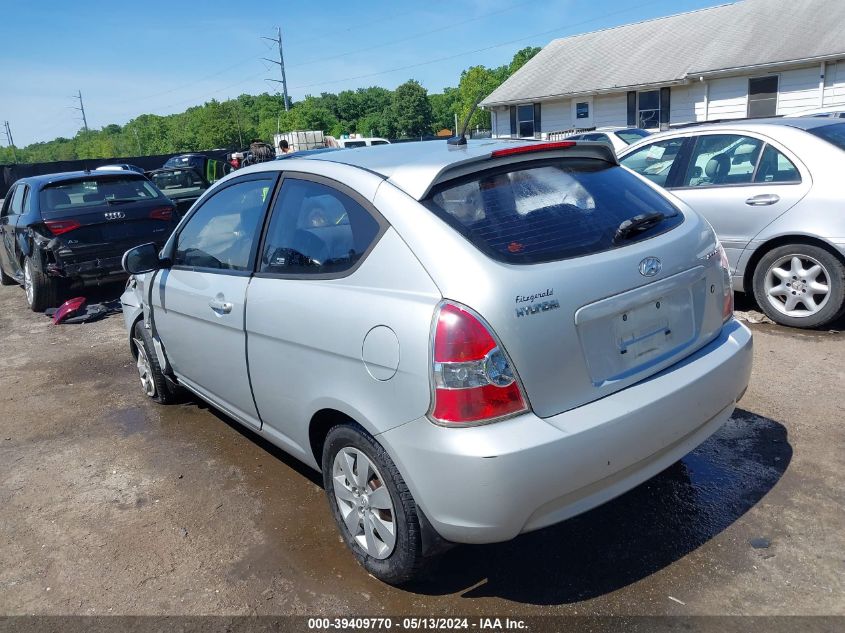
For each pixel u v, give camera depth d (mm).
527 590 2797
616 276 2600
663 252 2795
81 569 3154
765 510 3188
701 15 25953
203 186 15336
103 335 7355
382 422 2561
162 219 8508
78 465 4230
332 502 3045
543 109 26906
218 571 3070
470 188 2719
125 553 3258
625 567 2887
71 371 6160
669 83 22656
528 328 2373
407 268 2551
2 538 3459
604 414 2471
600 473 2453
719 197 5707
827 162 5211
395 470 2609
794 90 21016
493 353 2320
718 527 3098
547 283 2439
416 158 2928
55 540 3410
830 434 3809
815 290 5328
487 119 67688
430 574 2777
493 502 2312
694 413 2752
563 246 2611
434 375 2354
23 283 9039
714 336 3049
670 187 6078
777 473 3479
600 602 2695
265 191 3453
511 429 2324
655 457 2682
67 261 7914
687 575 2805
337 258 2867
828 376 4543
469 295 2361
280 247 3225
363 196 2807
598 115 25422
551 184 2887
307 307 2896
